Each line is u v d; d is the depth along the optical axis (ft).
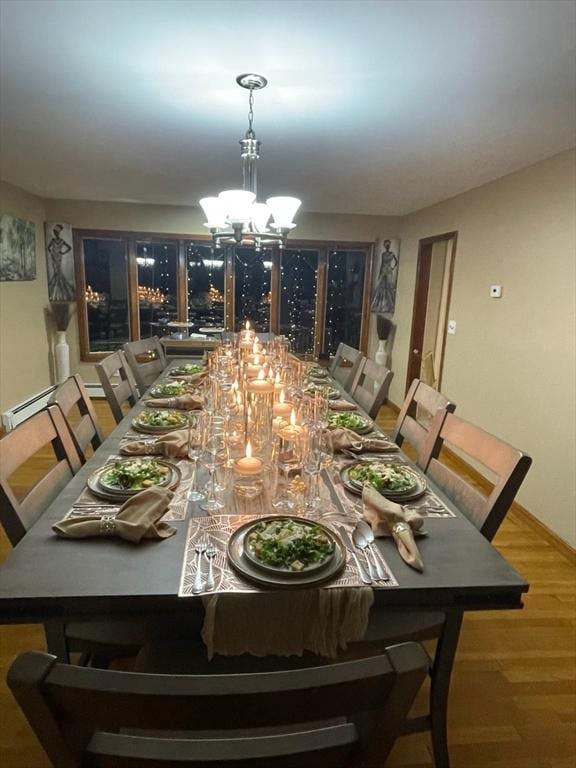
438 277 16.33
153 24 5.10
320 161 10.26
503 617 6.99
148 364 11.45
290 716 2.01
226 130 8.48
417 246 16.21
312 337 18.75
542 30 5.01
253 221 8.66
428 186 12.36
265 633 3.50
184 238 17.28
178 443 5.82
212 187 13.67
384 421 16.43
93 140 9.22
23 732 5.06
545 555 8.69
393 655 2.01
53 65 6.07
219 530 4.20
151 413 7.23
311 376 10.69
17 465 4.61
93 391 17.74
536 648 6.42
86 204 16.56
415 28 5.04
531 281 10.03
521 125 7.77
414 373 16.84
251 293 18.33
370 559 3.88
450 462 12.91
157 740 2.02
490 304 11.61
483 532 4.60
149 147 9.64
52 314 16.83
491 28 4.99
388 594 3.55
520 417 10.37
